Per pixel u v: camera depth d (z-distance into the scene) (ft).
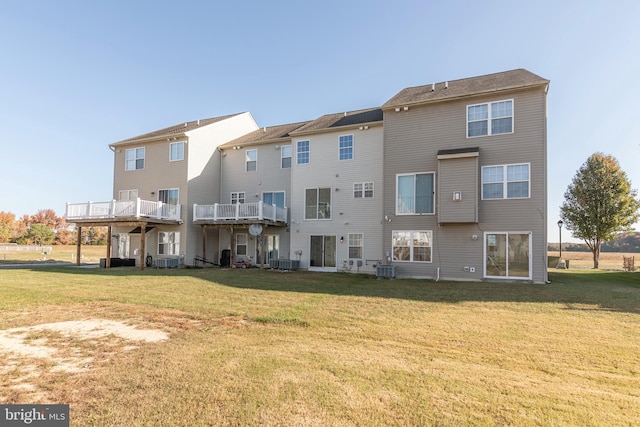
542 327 20.36
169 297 29.96
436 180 46.52
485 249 43.37
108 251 61.00
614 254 132.46
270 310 24.79
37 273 49.88
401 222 48.08
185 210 62.95
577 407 10.25
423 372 13.09
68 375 12.93
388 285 38.68
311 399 10.73
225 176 69.77
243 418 9.59
